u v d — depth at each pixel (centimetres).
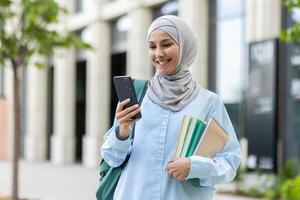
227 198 1071
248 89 1152
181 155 259
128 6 1753
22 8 910
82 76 2147
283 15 1227
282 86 1216
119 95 262
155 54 266
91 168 1903
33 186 1352
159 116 268
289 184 902
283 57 1219
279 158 1195
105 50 1923
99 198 286
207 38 1478
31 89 2359
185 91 269
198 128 260
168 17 266
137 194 265
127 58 1808
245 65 1343
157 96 271
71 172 1753
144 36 1700
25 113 2448
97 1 1917
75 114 2147
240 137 1364
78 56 2095
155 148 265
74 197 1159
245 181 1141
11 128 2456
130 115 258
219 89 1442
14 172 924
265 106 1110
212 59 1468
